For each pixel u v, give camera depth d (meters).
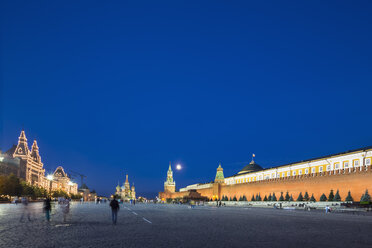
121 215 40.44
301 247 14.56
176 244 14.91
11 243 15.16
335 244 15.70
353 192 69.25
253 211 59.38
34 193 145.38
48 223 26.41
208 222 29.17
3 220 29.55
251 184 113.56
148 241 15.83
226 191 137.62
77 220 30.03
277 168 107.38
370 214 50.03
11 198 119.12
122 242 15.46
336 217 40.81
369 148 74.06
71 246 14.26
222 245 14.75
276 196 96.88
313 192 81.81
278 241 16.42
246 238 17.42
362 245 15.49
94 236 17.78
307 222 30.48
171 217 36.75
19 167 173.25
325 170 84.69
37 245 14.55
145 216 38.47
